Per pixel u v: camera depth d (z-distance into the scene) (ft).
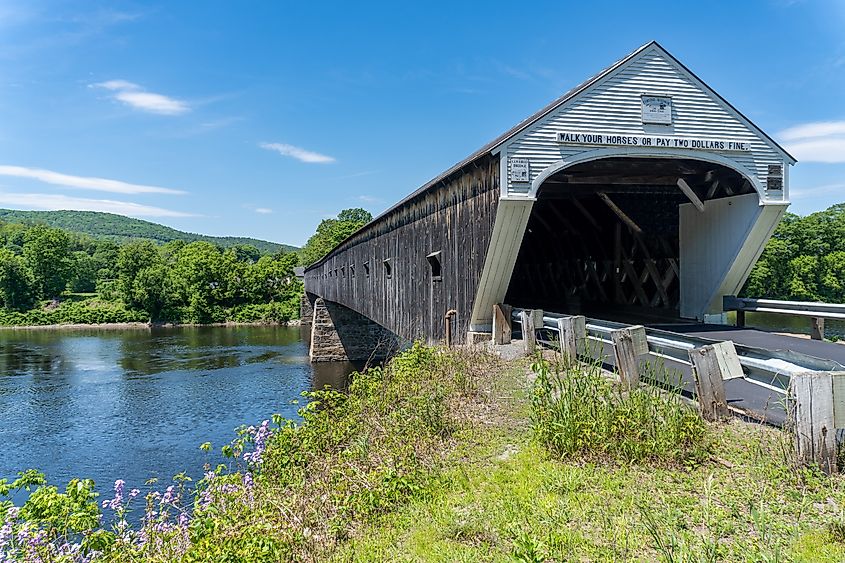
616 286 44.09
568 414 14.43
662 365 17.07
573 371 16.96
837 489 11.10
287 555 10.73
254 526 11.43
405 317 40.78
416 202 38.27
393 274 44.32
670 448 13.09
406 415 17.74
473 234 27.99
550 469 13.17
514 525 10.64
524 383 20.49
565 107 25.27
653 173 31.04
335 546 11.07
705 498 11.17
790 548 9.20
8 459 41.32
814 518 10.14
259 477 15.83
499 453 14.66
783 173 27.76
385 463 14.17
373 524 11.80
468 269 28.71
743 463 12.48
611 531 10.07
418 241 37.68
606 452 13.50
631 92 25.96
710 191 31.63
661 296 37.99
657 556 9.07
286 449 17.37
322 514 12.24
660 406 14.44
